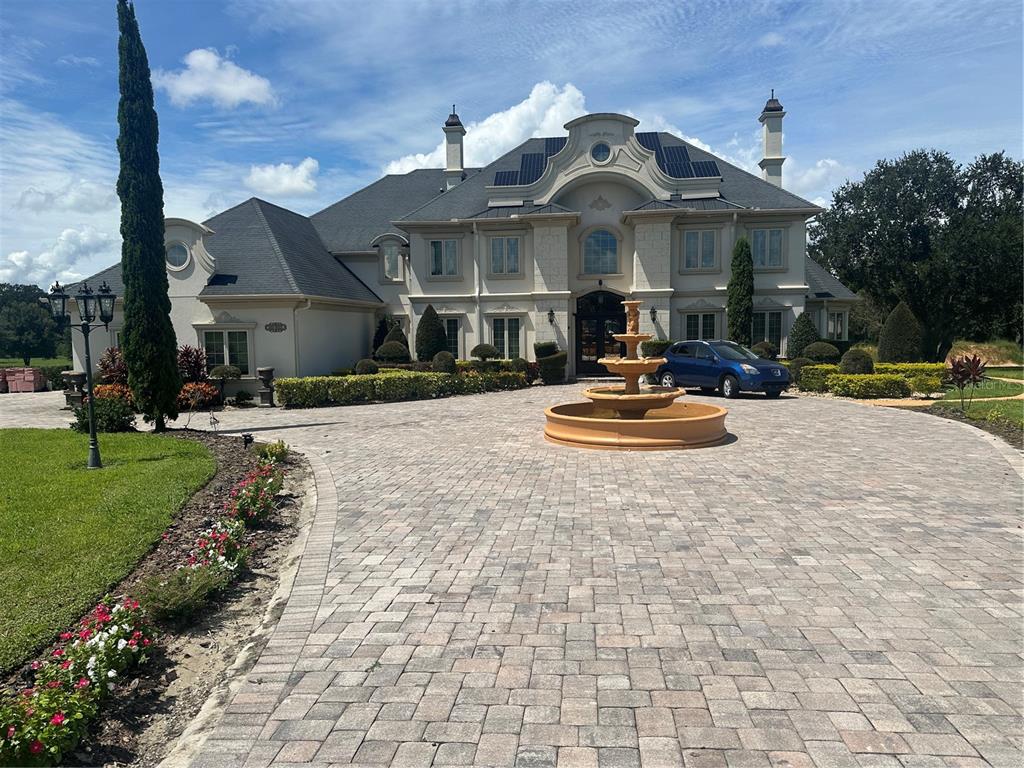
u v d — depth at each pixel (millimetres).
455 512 7406
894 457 10078
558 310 25109
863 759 3105
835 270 43625
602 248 25641
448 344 26359
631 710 3537
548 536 6477
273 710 3646
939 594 4965
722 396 19297
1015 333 42688
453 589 5230
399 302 27453
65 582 5270
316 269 24078
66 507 7406
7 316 54375
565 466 9781
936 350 40719
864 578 5285
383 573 5605
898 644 4207
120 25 13195
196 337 21312
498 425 14281
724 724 3398
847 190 43969
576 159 25031
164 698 3943
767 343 23625
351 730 3434
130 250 13492
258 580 5758
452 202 26953
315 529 6875
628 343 12672
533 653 4176
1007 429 12430
